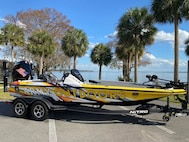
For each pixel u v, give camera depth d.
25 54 39.78
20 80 8.23
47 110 7.06
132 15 24.47
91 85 7.04
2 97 11.18
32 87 7.58
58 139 5.40
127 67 33.16
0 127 6.32
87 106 7.46
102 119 7.51
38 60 40.31
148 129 6.43
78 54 33.12
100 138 5.54
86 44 33.12
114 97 6.83
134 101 6.75
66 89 7.22
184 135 5.90
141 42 24.97
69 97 7.22
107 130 6.26
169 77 17.84
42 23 42.81
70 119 7.45
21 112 7.39
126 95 6.75
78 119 7.46
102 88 6.88
